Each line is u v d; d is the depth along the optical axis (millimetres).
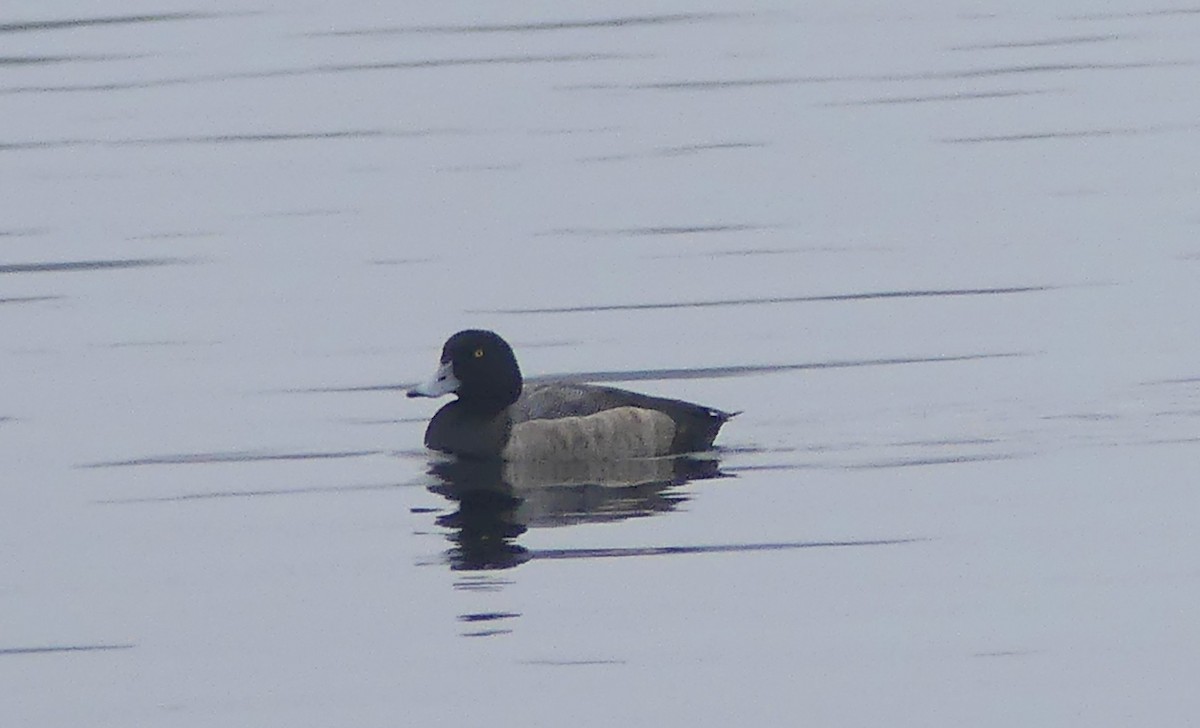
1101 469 14922
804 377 17625
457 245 22578
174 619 12625
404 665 11906
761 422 16391
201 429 16453
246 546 13812
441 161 26734
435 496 14680
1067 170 25172
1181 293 19828
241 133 28500
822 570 13141
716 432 15727
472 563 13352
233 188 25562
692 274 21125
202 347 18875
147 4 37625
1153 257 21203
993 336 18641
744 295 20297
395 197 24922
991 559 13273
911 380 17359
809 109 29016
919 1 37188
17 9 37375
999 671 11656
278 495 14836
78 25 35906
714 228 23016
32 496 14930
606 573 13125
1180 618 12266
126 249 22734
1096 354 17938
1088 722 11055
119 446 16047
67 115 29656
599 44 34031
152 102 30344
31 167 26875
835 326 19156
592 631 12289
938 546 13523
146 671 11930
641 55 33062
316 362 18344
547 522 14078
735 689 11523
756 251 21984
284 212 24312
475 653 12039
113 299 20609
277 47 33969
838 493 14562
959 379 17344
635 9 37031
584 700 11422
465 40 34500
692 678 11641
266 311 20094
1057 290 20141
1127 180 24562
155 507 14625
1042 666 11711
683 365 18125
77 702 11555
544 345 18859
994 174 25141
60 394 17469
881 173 25406
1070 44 32781
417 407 16984
